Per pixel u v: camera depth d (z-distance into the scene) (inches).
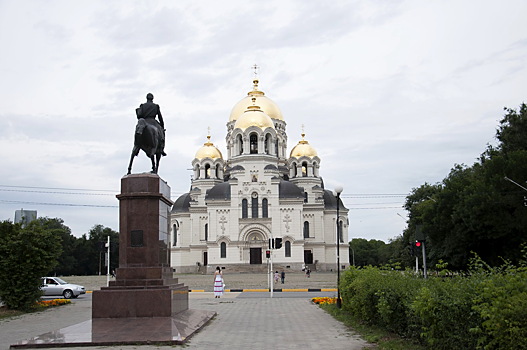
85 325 886.4
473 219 1867.6
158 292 976.9
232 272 4109.3
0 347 768.3
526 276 538.3
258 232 4220.0
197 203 4616.1
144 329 836.6
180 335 782.5
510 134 2098.9
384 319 822.5
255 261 4210.1
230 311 1311.5
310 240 4453.7
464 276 667.4
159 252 1029.2
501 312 475.2
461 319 564.7
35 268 1403.8
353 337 834.8
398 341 745.0
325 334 872.9
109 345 737.0
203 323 983.0
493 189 1882.4
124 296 972.6
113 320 938.1
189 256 4576.8
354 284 1039.0
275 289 2276.1
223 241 4217.5
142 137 1096.8
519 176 1860.2
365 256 7381.9
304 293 2078.0
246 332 899.4
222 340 804.0
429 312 613.6
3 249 1378.0
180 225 4640.8
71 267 5290.4
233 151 4500.5
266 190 4256.9
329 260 4520.2
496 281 548.1
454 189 2107.5
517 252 1876.2
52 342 740.7
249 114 4495.6
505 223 1841.8
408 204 3459.6
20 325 1072.8
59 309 1449.3
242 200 4271.7
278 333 887.7
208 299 1769.2
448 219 2081.7
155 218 1027.3
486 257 1990.7
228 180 4571.9
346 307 1151.0
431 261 2397.9
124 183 1035.3
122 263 1011.3
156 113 1157.1
